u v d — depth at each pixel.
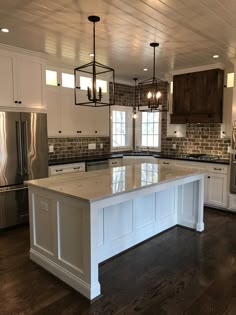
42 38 3.41
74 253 2.38
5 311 2.10
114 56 4.21
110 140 6.12
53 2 2.42
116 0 2.37
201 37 3.34
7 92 3.80
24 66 3.98
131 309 2.12
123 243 3.13
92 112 5.33
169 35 3.26
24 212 3.99
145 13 2.64
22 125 3.88
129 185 2.62
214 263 2.85
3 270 2.70
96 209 2.20
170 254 3.07
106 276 2.60
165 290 2.37
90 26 3.00
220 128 5.11
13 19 2.81
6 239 3.48
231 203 4.51
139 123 6.61
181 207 3.93
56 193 2.43
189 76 5.08
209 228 3.87
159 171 3.49
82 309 2.12
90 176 3.11
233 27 3.01
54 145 5.01
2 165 3.70
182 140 5.76
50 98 4.56
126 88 6.39
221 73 4.80
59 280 2.52
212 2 2.41
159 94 3.39
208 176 4.76
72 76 4.96
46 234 2.67
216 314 2.06
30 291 2.35
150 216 3.51
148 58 4.33
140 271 2.70
